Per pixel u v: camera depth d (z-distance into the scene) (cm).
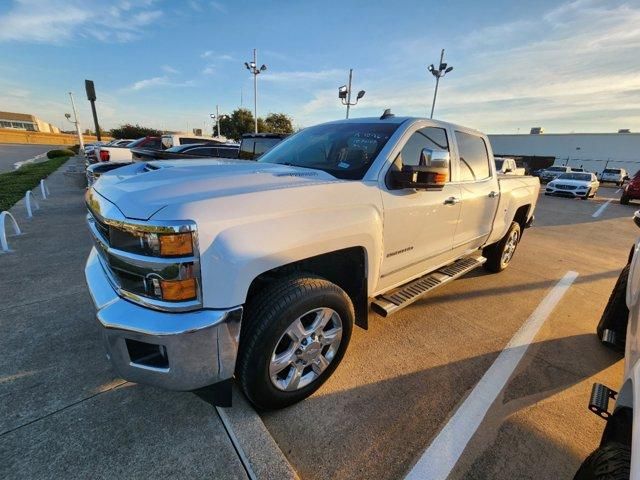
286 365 200
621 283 295
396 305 266
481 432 208
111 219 163
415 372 261
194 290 155
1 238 477
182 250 149
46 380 224
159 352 166
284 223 177
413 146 273
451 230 321
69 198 927
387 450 192
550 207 1400
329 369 229
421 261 294
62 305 324
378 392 236
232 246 158
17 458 170
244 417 202
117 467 168
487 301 398
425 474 179
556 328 343
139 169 267
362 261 229
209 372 166
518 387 251
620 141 4338
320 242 190
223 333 161
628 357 182
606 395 176
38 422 192
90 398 211
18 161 2367
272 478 168
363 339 303
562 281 480
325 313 210
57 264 432
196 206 156
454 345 301
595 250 689
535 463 189
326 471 178
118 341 161
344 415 214
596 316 376
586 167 4584
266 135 896
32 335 274
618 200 1892
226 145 1078
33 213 731
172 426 193
